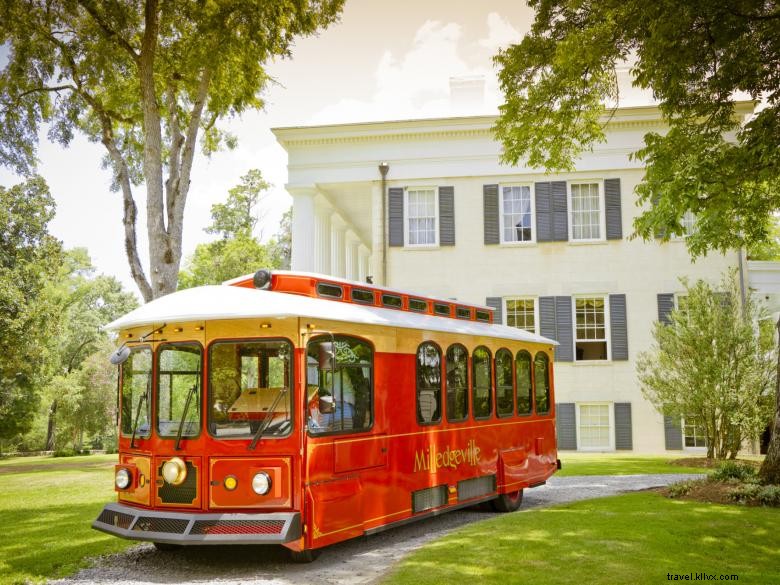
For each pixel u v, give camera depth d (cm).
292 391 662
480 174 2322
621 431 2217
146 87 1483
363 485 736
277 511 646
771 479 1045
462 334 970
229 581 631
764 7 940
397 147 2356
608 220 2283
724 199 1045
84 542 812
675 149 1094
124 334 761
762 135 998
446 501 896
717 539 746
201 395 685
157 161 1477
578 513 920
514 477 1069
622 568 621
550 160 1276
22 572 673
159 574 664
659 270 2262
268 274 758
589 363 2250
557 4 1155
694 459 1711
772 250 3691
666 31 930
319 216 2603
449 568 631
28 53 1573
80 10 1561
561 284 2283
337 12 1467
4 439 3822
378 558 723
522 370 1148
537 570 620
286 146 2384
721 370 1631
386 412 788
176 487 682
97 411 4419
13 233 3372
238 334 686
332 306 743
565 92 1196
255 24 1427
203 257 3906
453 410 934
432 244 2339
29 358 3294
